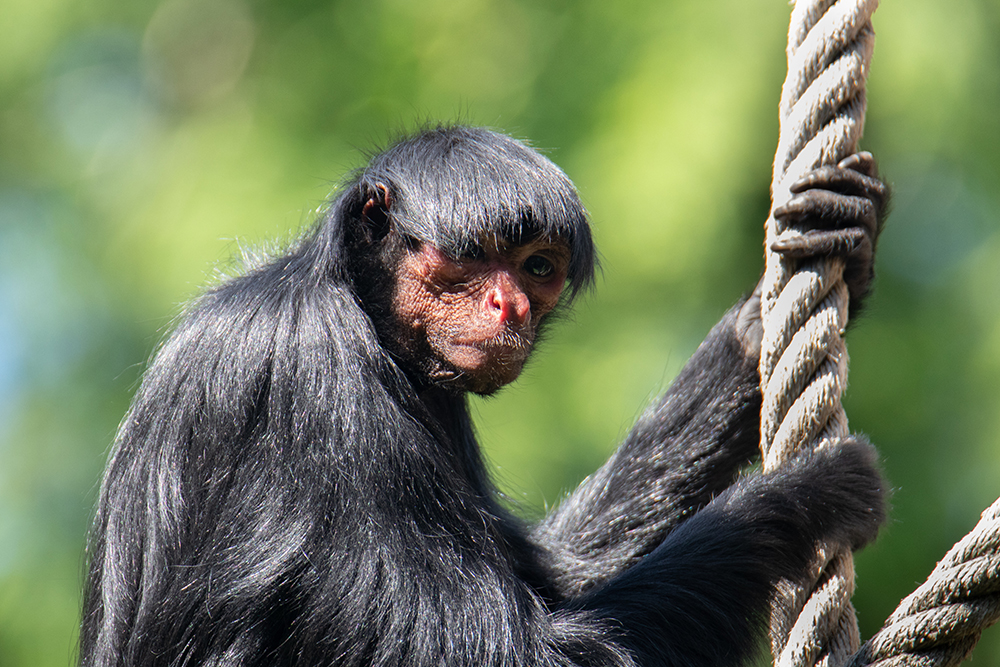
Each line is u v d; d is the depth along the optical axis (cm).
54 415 2081
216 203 2012
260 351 923
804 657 866
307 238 1034
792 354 862
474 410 1864
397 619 861
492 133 1005
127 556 941
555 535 1143
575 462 1845
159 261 1995
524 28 2114
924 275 2059
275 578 867
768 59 1870
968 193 2066
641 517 1098
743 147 1867
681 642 902
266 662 873
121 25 2292
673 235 1834
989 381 1891
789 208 862
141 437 958
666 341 1867
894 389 1984
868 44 877
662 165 1833
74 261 2136
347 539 877
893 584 1938
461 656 865
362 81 2141
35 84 2238
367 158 1093
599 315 1895
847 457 885
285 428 902
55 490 2042
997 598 723
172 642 890
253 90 2202
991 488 1845
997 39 1975
